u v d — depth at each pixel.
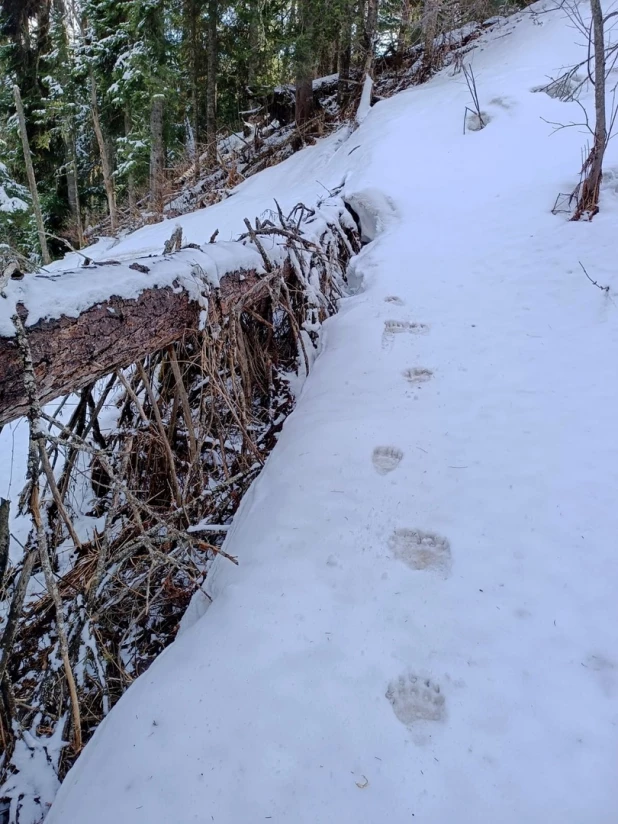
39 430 1.63
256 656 1.54
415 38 12.09
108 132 14.98
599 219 4.22
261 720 1.37
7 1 12.80
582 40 7.74
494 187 5.34
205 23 12.77
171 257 2.49
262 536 2.05
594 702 1.41
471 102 7.32
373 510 2.11
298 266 3.70
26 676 2.17
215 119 14.23
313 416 2.77
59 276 1.88
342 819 1.16
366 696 1.43
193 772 1.27
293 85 12.87
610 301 3.34
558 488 2.14
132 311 2.01
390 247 4.68
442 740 1.33
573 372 2.86
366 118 8.88
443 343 3.30
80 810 1.27
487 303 3.68
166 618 2.25
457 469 2.30
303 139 11.09
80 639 2.02
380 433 2.55
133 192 14.14
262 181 10.20
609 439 2.36
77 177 14.84
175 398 2.86
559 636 1.59
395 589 1.77
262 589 1.78
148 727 1.41
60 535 2.64
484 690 1.45
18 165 14.05
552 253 4.04
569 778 1.24
